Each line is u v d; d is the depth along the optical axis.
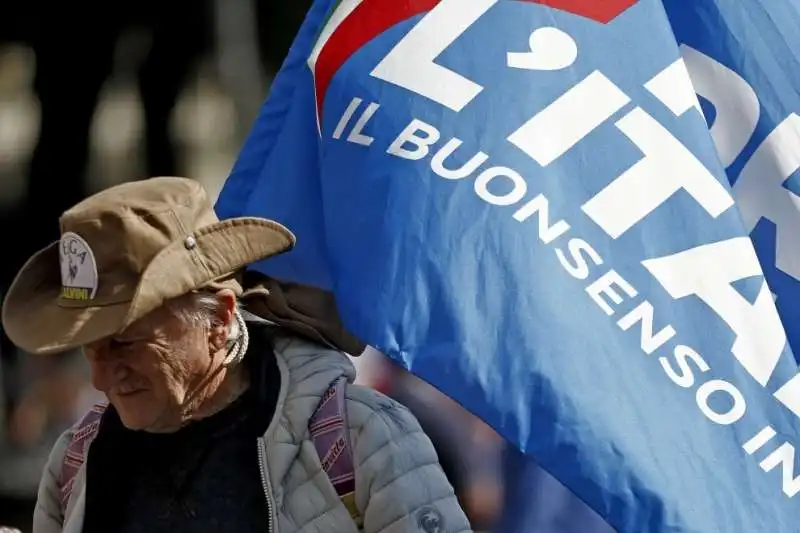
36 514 8.23
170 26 33.38
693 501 7.07
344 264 7.65
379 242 7.57
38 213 35.06
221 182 37.12
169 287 7.02
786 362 7.61
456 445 11.91
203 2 33.09
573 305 7.43
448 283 7.38
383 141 7.89
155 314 7.12
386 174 7.77
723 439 7.38
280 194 8.55
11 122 39.97
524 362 7.17
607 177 7.87
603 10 8.29
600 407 7.15
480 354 7.18
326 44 8.33
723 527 7.10
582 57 8.14
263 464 7.48
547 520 11.32
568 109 8.00
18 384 28.64
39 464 27.69
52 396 28.31
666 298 7.66
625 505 6.99
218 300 7.31
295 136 8.58
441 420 12.27
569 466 7.02
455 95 7.96
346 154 7.98
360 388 7.71
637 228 7.79
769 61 9.11
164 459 7.66
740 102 9.11
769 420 7.48
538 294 7.38
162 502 7.64
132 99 35.88
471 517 11.64
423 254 7.48
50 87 33.91
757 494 7.29
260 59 34.44
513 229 7.56
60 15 32.94
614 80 8.13
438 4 8.22
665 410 7.32
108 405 7.93
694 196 7.95
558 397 7.11
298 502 7.44
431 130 7.88
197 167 37.22
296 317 8.00
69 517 7.86
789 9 9.23
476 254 7.47
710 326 7.66
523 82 8.02
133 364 7.18
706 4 9.17
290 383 7.69
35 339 7.12
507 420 7.09
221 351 7.42
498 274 7.43
